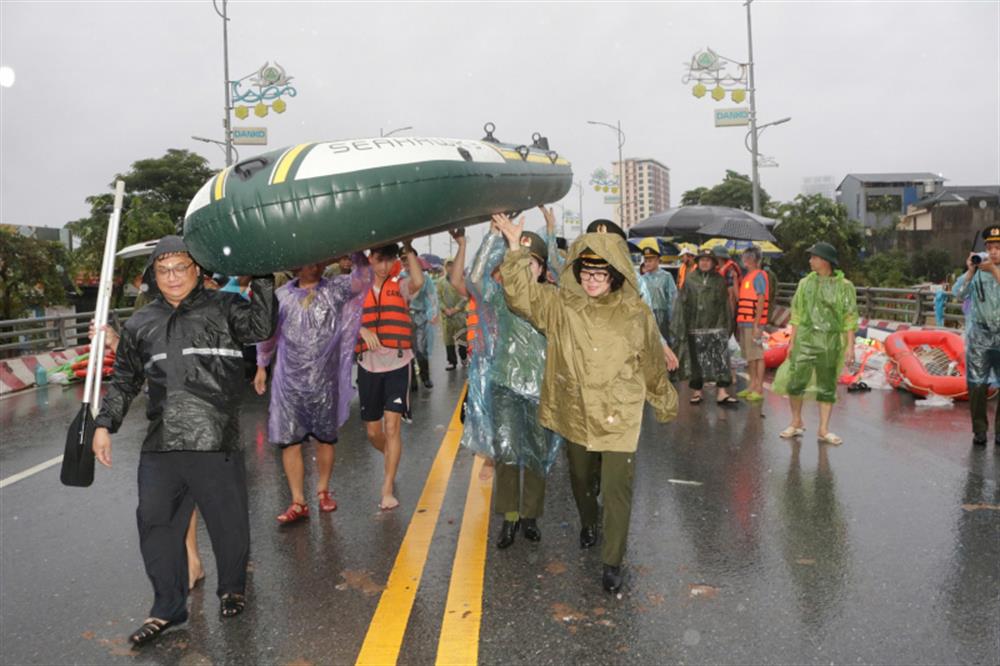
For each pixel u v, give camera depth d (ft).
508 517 14.94
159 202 159.94
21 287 95.71
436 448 23.77
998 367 21.88
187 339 11.89
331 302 16.10
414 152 13.52
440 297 43.39
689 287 29.53
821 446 22.59
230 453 12.23
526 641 11.15
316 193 12.25
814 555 14.10
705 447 22.84
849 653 10.57
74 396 39.68
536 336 14.67
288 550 15.20
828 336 22.52
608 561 12.69
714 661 10.44
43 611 12.82
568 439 13.14
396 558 14.58
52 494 20.07
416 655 10.88
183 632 11.84
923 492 17.80
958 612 11.69
